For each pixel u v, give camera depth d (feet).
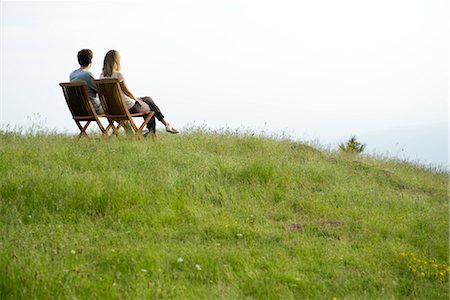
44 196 26.30
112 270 19.43
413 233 25.91
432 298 19.52
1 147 35.01
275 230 24.98
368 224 26.48
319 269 20.99
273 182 32.07
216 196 28.86
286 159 38.40
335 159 42.04
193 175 31.24
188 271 19.88
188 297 17.75
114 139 38.93
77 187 26.91
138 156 33.96
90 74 38.99
